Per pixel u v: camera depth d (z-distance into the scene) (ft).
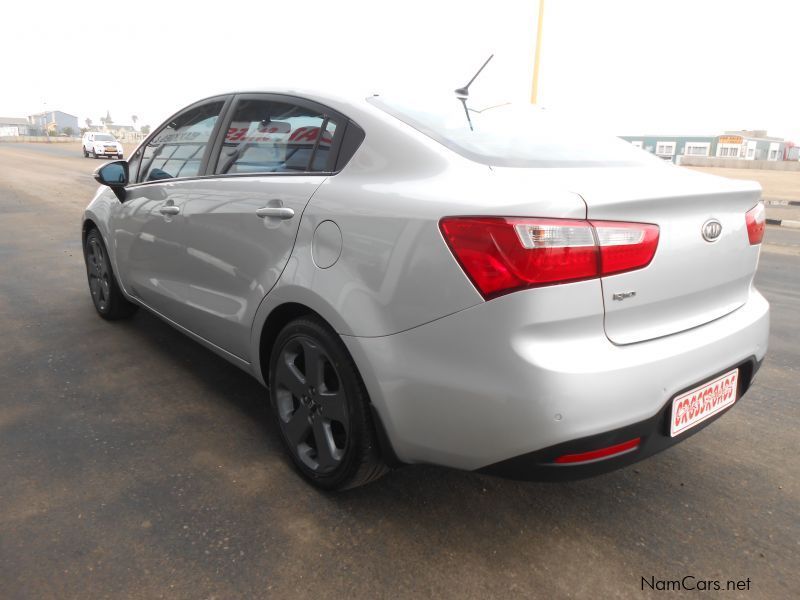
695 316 6.27
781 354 12.83
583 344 5.38
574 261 5.19
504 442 5.47
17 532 6.49
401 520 6.93
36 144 204.74
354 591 5.84
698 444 8.91
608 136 8.35
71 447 8.26
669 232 5.75
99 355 11.57
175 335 12.74
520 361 5.23
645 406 5.57
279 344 7.55
